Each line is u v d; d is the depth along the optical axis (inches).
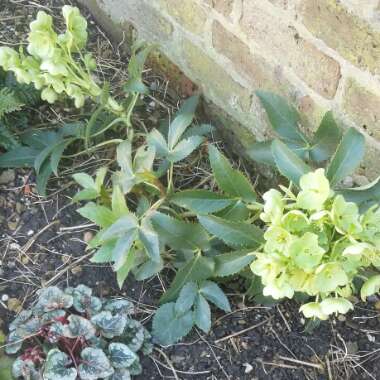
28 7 44.8
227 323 32.5
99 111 35.1
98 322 30.7
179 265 32.3
